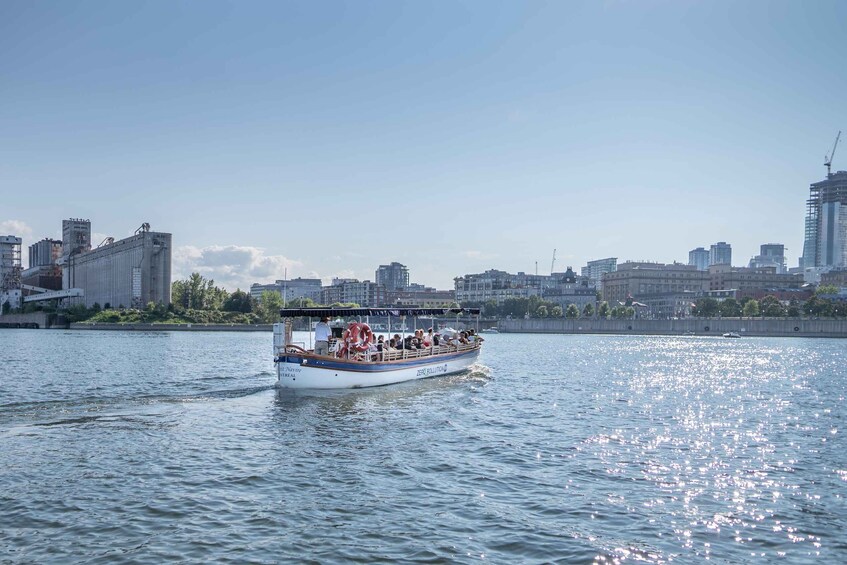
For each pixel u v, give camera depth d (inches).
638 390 2405.3
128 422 1505.9
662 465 1205.1
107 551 774.5
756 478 1125.7
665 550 800.9
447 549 792.9
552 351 5275.6
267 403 1814.7
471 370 2906.0
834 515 936.3
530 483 1071.0
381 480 1072.8
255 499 967.6
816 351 5595.5
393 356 2268.7
